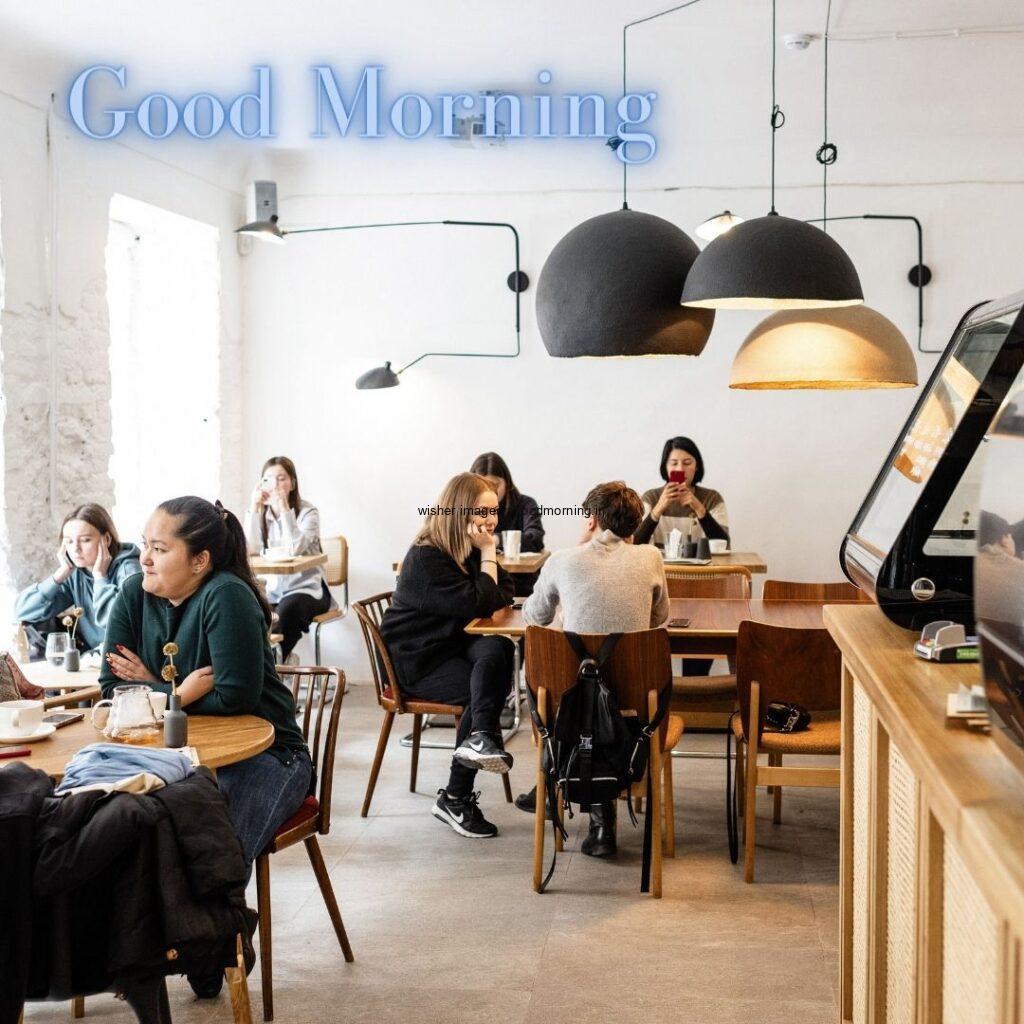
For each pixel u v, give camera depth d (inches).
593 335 113.2
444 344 294.5
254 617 122.6
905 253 276.7
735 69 227.5
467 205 291.6
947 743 52.9
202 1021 118.0
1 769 79.7
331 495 300.5
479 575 182.2
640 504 168.1
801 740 155.3
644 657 150.3
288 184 296.4
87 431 230.8
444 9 196.4
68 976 77.8
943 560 79.1
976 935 51.8
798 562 285.9
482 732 171.8
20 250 208.4
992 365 75.5
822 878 158.1
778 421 285.3
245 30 205.0
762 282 109.0
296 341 299.3
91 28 201.5
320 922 144.3
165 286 285.7
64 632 186.9
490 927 142.2
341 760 219.6
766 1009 120.3
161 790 81.0
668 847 166.1
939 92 242.4
